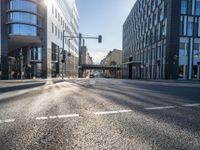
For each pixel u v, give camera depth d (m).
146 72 52.53
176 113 5.58
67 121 4.64
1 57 32.84
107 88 14.21
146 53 52.81
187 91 12.33
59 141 3.37
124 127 4.18
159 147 3.13
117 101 7.72
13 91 11.77
